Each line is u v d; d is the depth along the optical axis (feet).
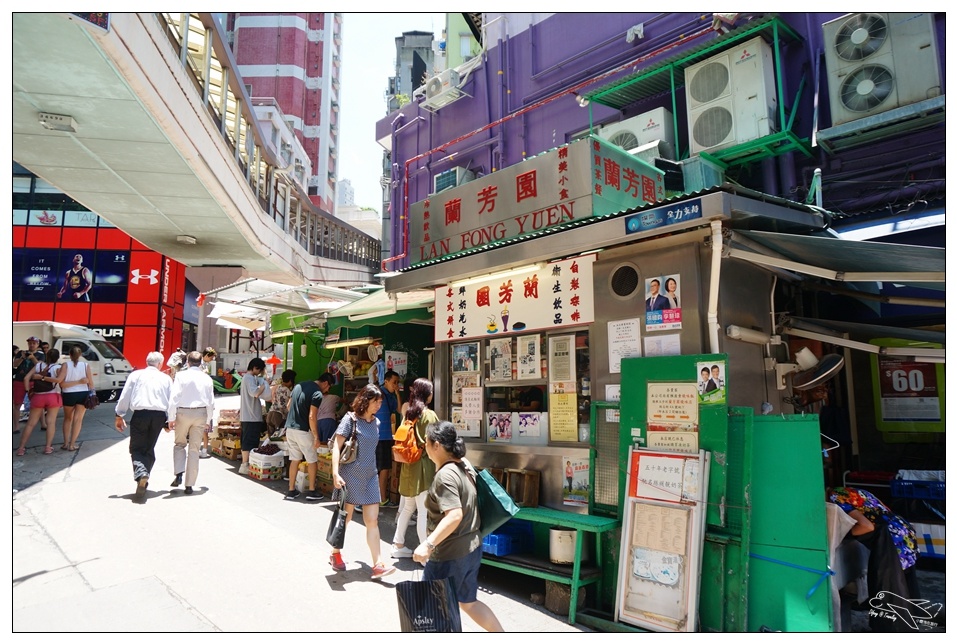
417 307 21.93
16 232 73.82
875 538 13.34
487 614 11.00
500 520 11.39
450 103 36.24
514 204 18.95
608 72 26.76
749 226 14.32
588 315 15.94
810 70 22.29
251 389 27.71
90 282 74.02
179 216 43.88
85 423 38.78
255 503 22.29
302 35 151.23
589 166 16.98
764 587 11.93
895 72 19.53
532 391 18.33
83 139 30.01
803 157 22.53
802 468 12.05
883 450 20.07
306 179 133.08
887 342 20.03
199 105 32.89
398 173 38.96
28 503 20.38
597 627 12.90
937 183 19.24
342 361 31.86
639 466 13.41
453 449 11.39
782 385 15.69
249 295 30.76
